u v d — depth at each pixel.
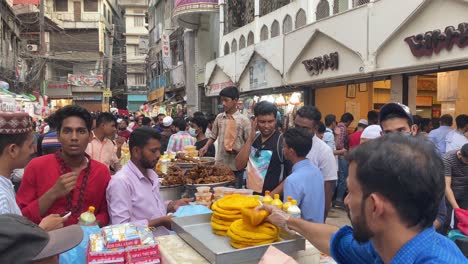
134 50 42.28
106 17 38.72
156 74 30.05
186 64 18.89
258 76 11.22
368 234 1.13
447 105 7.19
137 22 42.22
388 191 1.05
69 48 34.72
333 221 6.31
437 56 5.64
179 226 2.16
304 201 2.81
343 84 8.39
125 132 9.09
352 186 1.15
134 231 1.99
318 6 8.77
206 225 2.23
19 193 2.62
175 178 3.99
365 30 6.93
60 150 2.77
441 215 2.77
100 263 1.80
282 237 2.02
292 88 9.98
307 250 1.97
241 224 1.93
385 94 10.04
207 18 17.58
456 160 4.12
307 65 8.71
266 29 11.12
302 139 2.90
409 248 1.08
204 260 1.83
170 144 7.07
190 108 18.78
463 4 5.21
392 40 6.45
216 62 14.40
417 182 1.03
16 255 1.15
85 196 2.63
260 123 3.65
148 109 27.44
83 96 33.97
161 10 27.52
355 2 7.58
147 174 2.85
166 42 23.28
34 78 23.59
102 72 35.50
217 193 3.23
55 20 32.69
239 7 13.58
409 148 1.08
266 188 3.55
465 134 5.72
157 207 2.82
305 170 2.89
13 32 21.41
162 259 1.91
